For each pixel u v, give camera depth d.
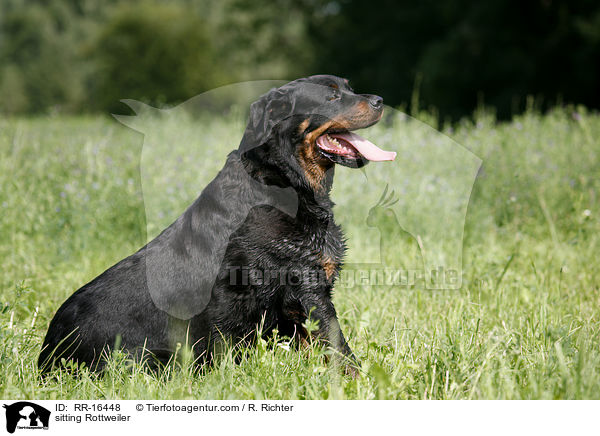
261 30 45.31
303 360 4.36
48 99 78.44
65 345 4.50
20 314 5.85
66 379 4.19
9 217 8.31
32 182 9.05
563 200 8.73
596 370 3.99
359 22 37.78
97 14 87.94
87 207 8.63
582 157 9.86
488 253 7.08
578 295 6.04
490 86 27.23
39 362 4.59
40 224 8.36
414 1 34.16
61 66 80.31
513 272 6.65
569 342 4.26
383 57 35.41
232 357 4.37
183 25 62.00
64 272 7.19
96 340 4.48
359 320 5.33
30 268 7.22
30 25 81.56
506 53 26.11
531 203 8.80
